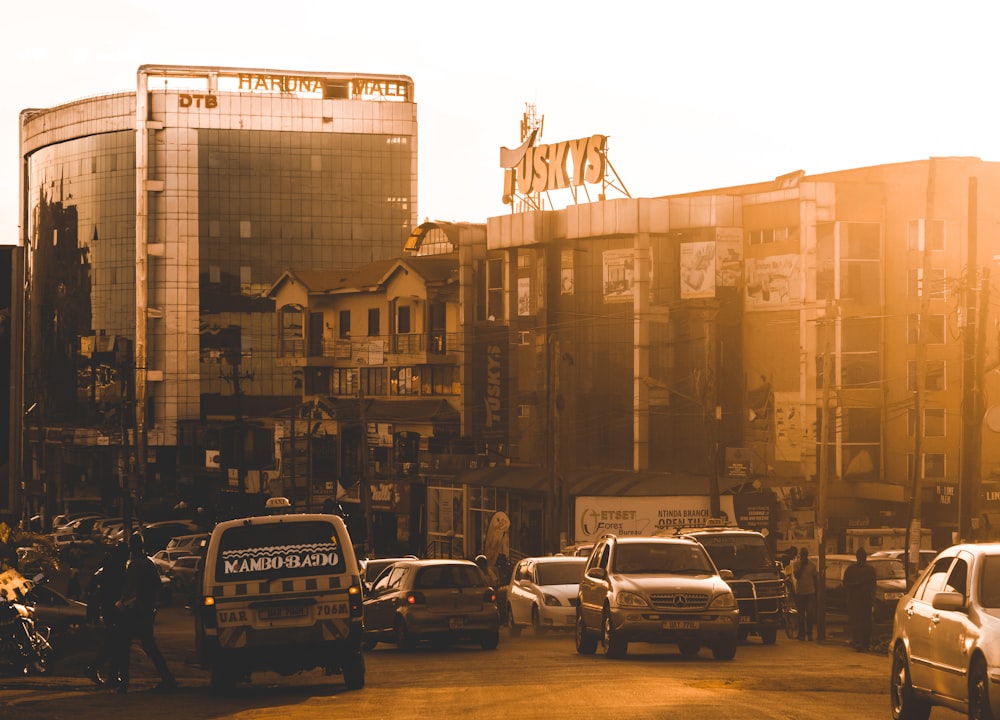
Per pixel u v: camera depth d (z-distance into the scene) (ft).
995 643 38.78
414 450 250.16
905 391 198.18
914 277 198.59
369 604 92.22
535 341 220.23
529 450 220.64
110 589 62.23
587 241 213.46
